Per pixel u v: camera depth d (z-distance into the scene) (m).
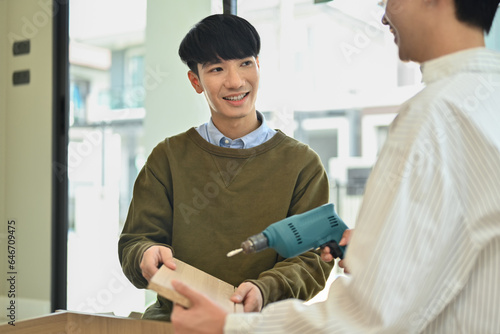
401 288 0.49
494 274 0.51
